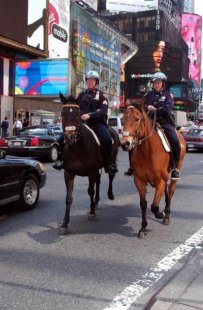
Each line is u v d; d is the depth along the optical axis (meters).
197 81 130.38
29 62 30.53
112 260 5.92
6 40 26.94
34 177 9.23
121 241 6.82
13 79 30.48
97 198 9.12
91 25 53.19
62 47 43.06
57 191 11.38
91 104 7.94
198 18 130.00
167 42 95.88
